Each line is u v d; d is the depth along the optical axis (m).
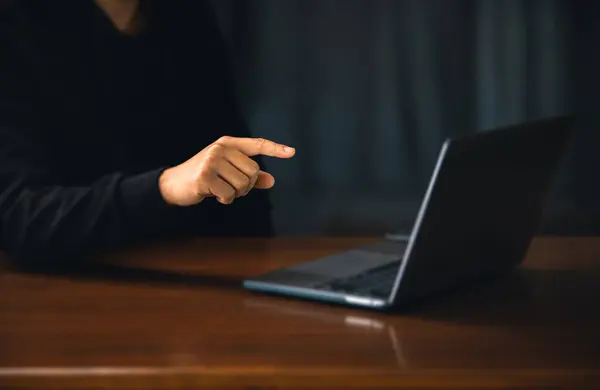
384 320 1.01
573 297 1.10
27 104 1.45
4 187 1.34
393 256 1.27
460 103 3.25
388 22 3.22
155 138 1.82
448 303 1.08
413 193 3.23
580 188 3.13
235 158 1.15
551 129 1.15
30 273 1.26
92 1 1.66
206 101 1.90
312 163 3.27
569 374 0.84
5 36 1.46
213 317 1.03
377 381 0.85
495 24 3.21
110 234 1.27
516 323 0.99
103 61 1.70
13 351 0.91
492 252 1.15
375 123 3.26
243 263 1.30
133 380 0.86
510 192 1.11
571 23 3.21
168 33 1.83
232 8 3.22
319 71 3.25
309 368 0.85
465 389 0.84
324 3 3.22
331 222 3.13
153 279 1.21
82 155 1.66
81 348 0.92
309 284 1.11
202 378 0.86
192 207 1.27
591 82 3.22
